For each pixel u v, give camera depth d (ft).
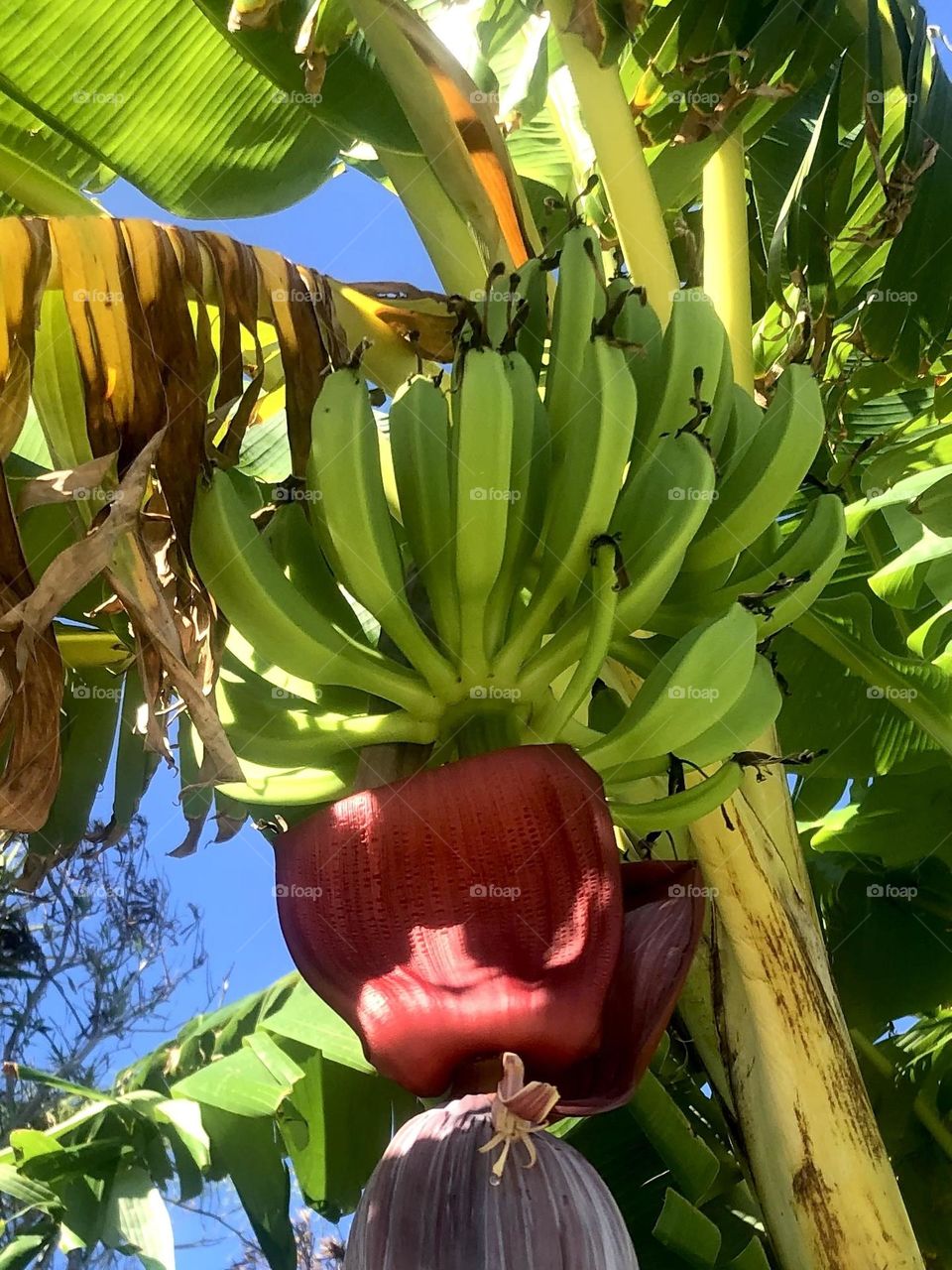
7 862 10.06
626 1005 4.00
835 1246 5.13
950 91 7.73
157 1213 7.50
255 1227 7.50
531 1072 3.60
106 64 7.27
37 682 4.11
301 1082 8.11
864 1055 8.73
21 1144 7.79
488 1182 3.41
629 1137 7.27
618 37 6.73
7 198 7.46
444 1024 3.56
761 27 7.32
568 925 3.75
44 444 7.93
